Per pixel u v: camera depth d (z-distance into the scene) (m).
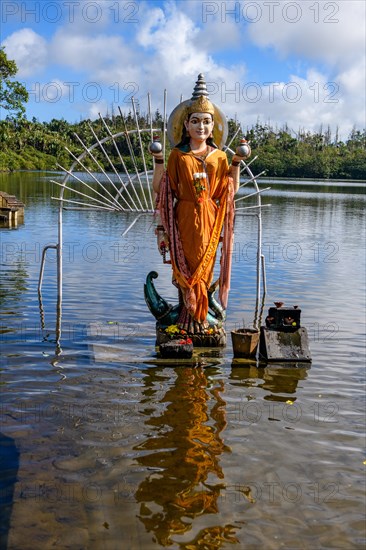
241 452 5.82
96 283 13.83
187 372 8.12
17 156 95.94
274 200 48.66
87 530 4.53
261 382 7.80
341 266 17.58
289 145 117.38
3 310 11.03
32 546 4.32
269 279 15.18
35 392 7.19
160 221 9.30
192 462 5.59
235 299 12.72
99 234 23.62
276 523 4.70
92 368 8.12
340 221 32.66
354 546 4.46
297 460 5.70
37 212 31.58
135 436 6.09
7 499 4.89
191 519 4.71
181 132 9.34
